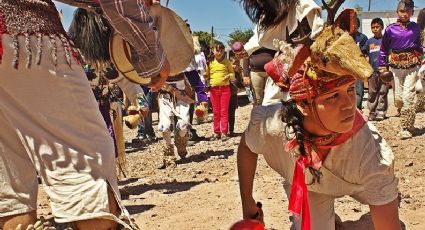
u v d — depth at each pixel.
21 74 2.59
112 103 5.59
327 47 2.50
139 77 2.88
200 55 10.62
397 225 2.92
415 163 6.69
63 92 2.66
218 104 10.98
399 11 8.46
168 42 3.05
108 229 2.69
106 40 4.64
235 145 9.97
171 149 7.91
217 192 6.02
